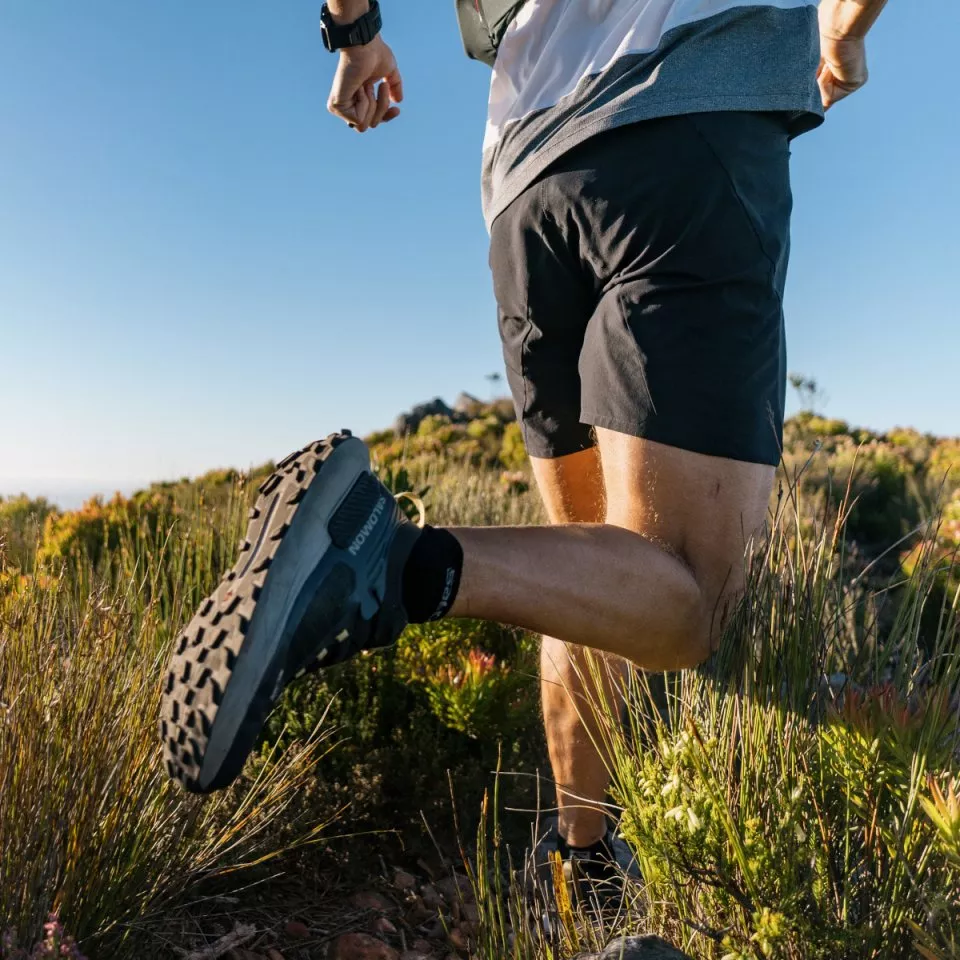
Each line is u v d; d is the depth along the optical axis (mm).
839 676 1542
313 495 1157
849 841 1187
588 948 1415
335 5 1879
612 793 1435
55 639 1666
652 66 1410
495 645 2977
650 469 1339
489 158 1718
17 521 4238
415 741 2395
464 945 1737
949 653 1266
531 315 1613
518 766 2400
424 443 12914
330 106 2084
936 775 1111
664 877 1297
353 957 1660
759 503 1355
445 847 2203
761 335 1352
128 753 1604
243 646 1097
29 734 1464
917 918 1091
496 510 5551
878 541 6164
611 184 1396
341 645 1190
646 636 1295
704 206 1337
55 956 1180
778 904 1099
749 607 1361
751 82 1403
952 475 6965
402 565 1189
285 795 2023
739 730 1352
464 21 1786
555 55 1538
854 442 11828
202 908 1793
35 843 1396
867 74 2016
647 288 1360
